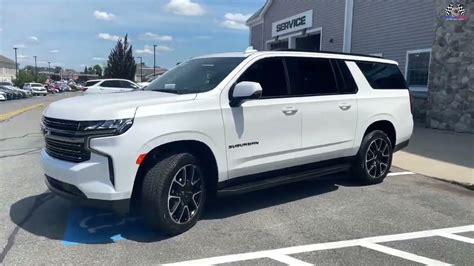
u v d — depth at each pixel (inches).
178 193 180.1
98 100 183.9
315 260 160.1
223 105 191.6
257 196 242.1
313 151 228.8
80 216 203.6
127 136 164.9
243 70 203.6
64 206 218.5
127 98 185.6
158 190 171.6
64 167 170.9
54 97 2124.8
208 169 195.3
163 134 172.2
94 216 203.5
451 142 426.9
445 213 217.3
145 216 176.1
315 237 182.4
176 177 178.1
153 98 182.9
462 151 380.5
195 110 182.5
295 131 218.4
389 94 271.4
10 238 177.5
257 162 205.3
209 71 209.0
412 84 614.9
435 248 173.2
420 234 187.9
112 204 166.1
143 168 174.9
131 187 167.9
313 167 236.1
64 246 169.8
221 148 191.2
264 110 204.7
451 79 503.8
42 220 198.4
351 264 157.5
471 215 215.0
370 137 259.6
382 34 674.8
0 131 555.5
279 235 183.8
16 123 664.4
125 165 165.2
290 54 224.8
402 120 279.6
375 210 219.8
